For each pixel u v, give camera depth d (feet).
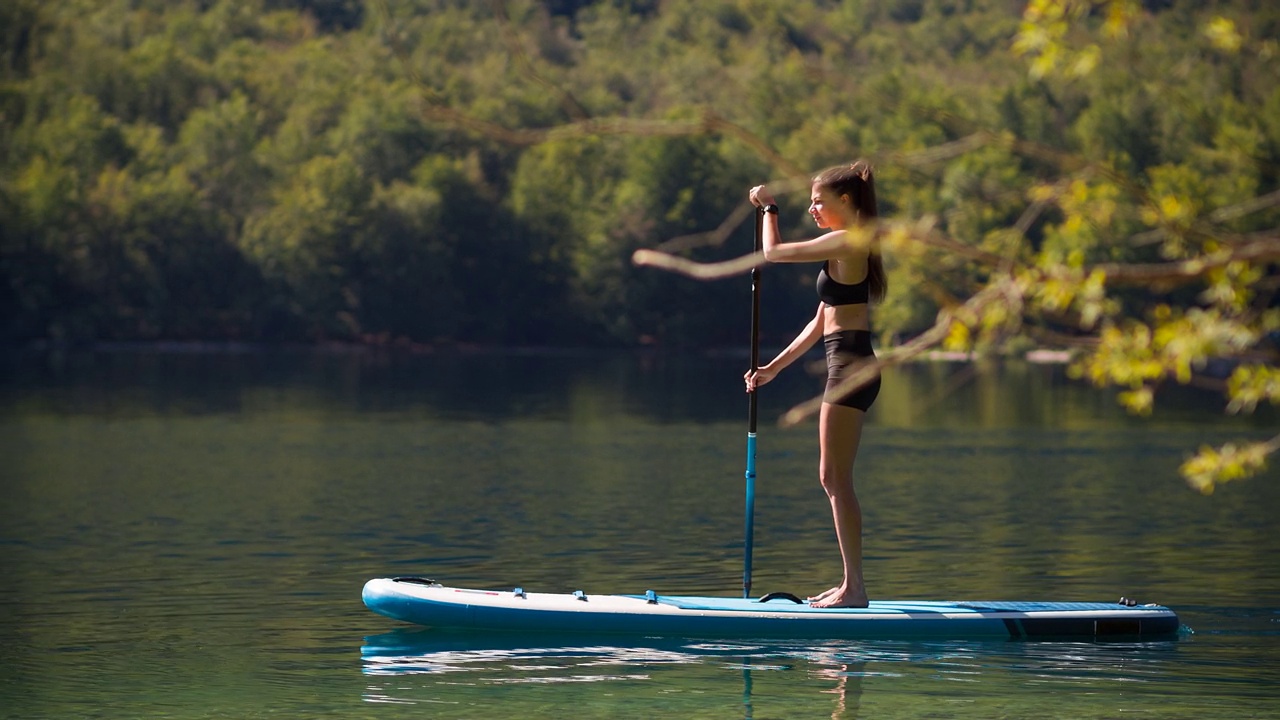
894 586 58.70
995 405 204.13
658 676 42.19
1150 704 38.93
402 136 463.42
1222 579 60.03
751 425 49.96
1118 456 125.08
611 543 71.41
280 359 344.69
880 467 115.14
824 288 45.70
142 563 64.08
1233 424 165.58
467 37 554.46
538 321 447.42
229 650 45.96
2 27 478.59
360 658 44.60
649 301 435.12
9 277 381.40
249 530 75.56
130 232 395.96
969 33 359.87
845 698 39.55
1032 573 61.93
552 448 132.46
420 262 426.51
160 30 586.86
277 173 456.04
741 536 74.18
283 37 625.00
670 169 430.20
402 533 74.74
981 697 39.65
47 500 88.69
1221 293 16.69
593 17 545.44
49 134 421.18
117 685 41.11
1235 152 19.88
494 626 48.57
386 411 183.32
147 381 246.47
